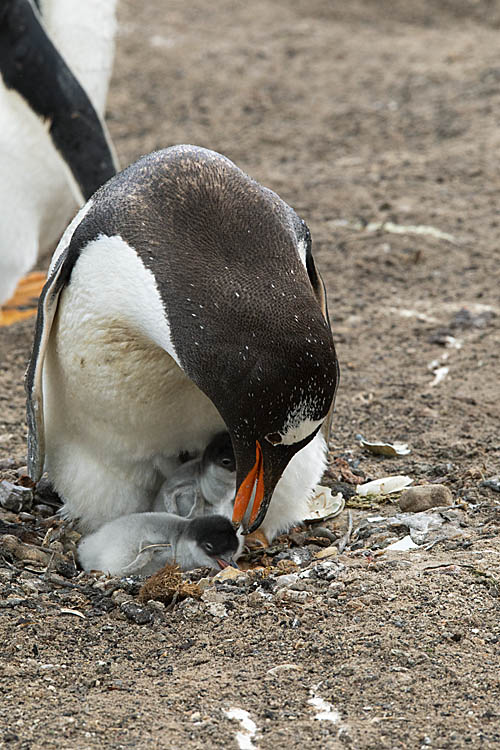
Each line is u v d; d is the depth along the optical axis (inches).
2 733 293.9
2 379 591.8
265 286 346.3
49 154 603.8
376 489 461.7
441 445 501.4
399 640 328.8
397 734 287.4
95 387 394.6
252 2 1550.2
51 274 398.0
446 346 618.8
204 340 347.3
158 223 366.9
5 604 365.1
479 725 290.0
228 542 400.2
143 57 1307.8
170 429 414.6
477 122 1040.8
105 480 429.7
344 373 587.2
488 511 428.8
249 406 343.0
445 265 746.8
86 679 322.0
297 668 320.5
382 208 841.5
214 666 326.0
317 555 407.5
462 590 356.2
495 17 1443.2
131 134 1079.6
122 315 370.9
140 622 356.5
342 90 1185.4
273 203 378.9
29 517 446.9
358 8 1498.5
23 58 577.9
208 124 1098.1
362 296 703.1
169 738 290.0
